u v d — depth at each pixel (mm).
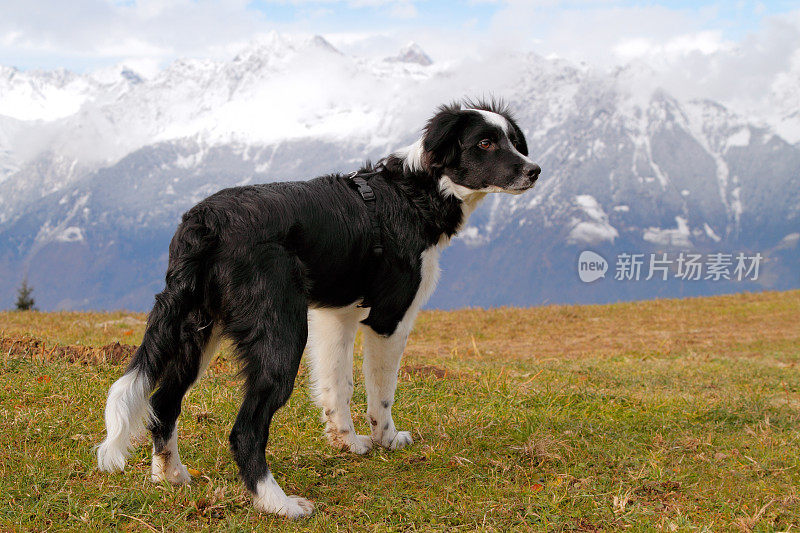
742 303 20828
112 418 3734
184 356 4070
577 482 4898
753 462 5488
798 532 4359
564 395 7277
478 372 8438
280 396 4113
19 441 4918
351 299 4875
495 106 5809
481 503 4449
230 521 4004
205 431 5422
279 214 4234
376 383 5352
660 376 9422
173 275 3967
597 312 18781
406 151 5238
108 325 12609
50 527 3867
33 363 6664
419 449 5434
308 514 4195
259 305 4047
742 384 9180
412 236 4996
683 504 4680
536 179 5172
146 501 4180
